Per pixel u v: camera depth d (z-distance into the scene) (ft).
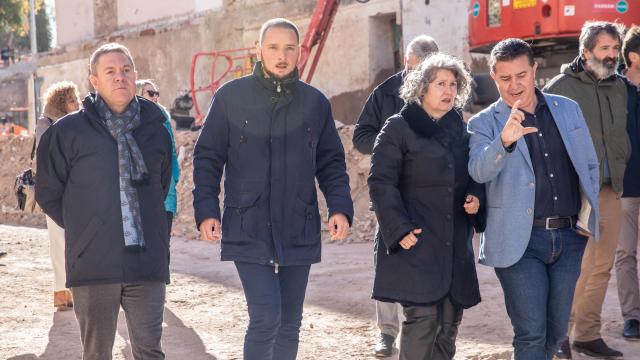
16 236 47.37
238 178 17.21
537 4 42.75
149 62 93.61
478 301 16.88
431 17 63.21
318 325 25.89
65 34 106.22
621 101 21.31
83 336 16.03
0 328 25.62
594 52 20.72
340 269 34.78
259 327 16.62
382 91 21.65
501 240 16.66
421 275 16.38
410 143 16.55
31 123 114.21
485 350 22.61
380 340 22.21
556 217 16.75
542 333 16.61
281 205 17.08
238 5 82.23
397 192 16.51
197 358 22.56
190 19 87.81
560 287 16.89
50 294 30.78
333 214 17.63
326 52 73.82
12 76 166.50
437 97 16.57
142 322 15.98
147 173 16.06
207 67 85.97
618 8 42.09
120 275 15.58
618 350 22.08
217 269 35.96
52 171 15.99
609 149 21.12
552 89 21.47
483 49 47.44
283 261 16.89
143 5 94.43
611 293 28.60
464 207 16.67
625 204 22.86
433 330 16.52
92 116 15.96
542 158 16.90
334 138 18.15
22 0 174.81
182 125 75.72
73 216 15.74
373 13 69.05
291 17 76.74
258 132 17.19
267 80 17.22
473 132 16.97
